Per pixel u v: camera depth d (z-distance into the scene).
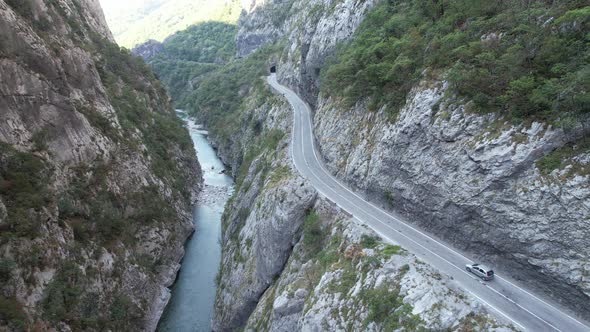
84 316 37.53
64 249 38.19
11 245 32.91
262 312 38.28
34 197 36.91
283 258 42.19
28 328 30.95
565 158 24.92
